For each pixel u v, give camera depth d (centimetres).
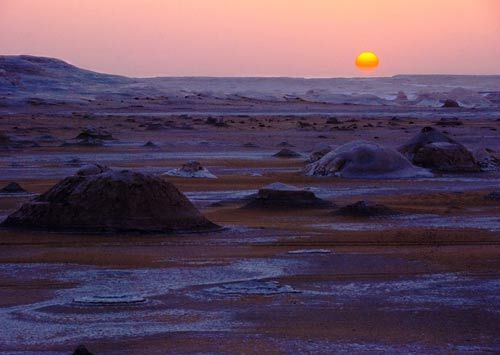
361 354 1759
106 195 3186
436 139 5803
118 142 8050
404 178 5219
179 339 1855
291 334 1900
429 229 3328
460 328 1959
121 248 2888
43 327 1944
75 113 13538
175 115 13350
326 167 5341
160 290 2311
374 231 3272
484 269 2591
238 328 1945
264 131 9694
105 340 1845
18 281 2412
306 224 3444
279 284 2383
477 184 5003
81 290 2306
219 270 2561
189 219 3222
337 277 2477
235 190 4603
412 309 2127
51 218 3175
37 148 7306
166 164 6091
